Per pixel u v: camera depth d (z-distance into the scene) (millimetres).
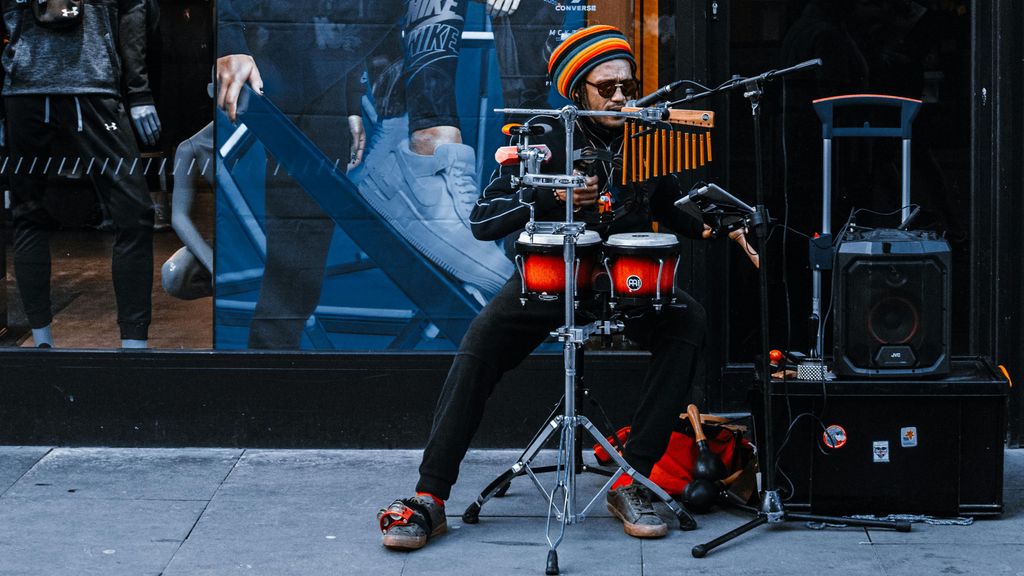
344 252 5062
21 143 5070
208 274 5090
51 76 5027
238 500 4586
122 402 5137
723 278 5137
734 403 5195
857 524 4258
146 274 5105
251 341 5113
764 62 5047
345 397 5102
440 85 4973
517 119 4996
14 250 5121
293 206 5043
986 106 5012
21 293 5148
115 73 5016
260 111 4996
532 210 4105
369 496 4629
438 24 4941
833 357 4336
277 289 5086
